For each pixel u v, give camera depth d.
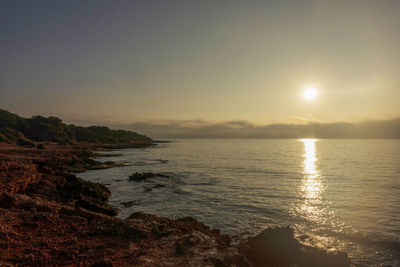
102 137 185.38
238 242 16.19
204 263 9.07
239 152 125.81
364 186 35.97
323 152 123.50
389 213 22.77
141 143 198.38
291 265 12.14
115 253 9.64
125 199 28.45
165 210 24.06
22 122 149.50
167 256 9.62
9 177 20.97
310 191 32.53
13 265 7.98
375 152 120.56
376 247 15.65
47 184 25.81
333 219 21.19
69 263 8.64
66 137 154.00
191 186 35.97
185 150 145.38
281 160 79.44
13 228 10.95
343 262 12.59
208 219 21.28
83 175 46.84
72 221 12.82
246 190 33.22
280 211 23.55
